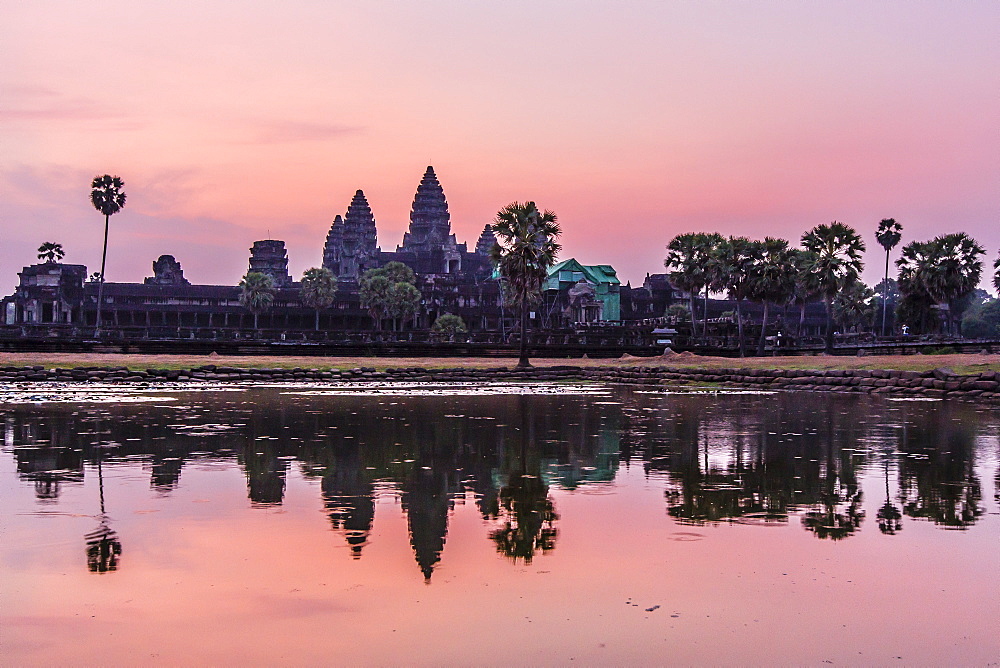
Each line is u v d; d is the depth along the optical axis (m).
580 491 14.66
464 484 15.25
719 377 50.22
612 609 8.60
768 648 7.63
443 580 9.46
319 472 16.41
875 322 151.12
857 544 11.00
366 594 9.01
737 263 82.56
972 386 37.69
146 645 7.68
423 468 17.05
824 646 7.71
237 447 19.94
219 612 8.47
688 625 8.20
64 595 8.91
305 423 25.66
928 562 10.18
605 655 7.50
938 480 15.71
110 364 53.62
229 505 13.22
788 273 81.62
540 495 14.28
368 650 7.57
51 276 148.62
